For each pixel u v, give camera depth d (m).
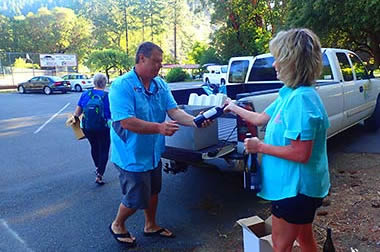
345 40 16.42
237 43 29.95
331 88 5.20
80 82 26.11
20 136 8.79
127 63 41.12
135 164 2.83
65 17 65.31
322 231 3.15
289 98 1.82
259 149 1.91
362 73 6.74
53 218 3.81
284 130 1.82
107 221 3.70
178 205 4.00
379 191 3.98
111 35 72.00
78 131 4.93
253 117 2.42
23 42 64.44
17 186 4.88
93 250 3.11
